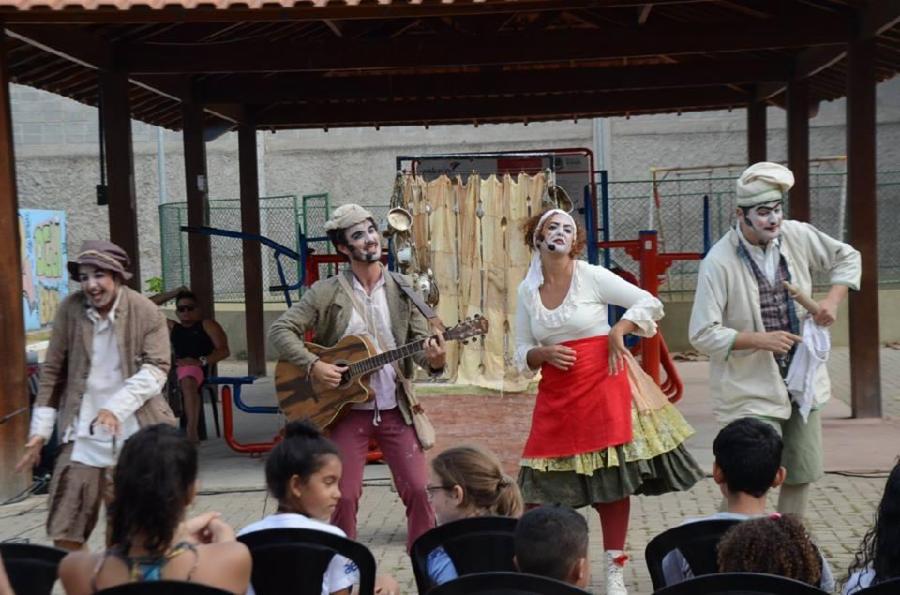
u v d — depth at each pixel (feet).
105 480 17.16
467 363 24.63
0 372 25.55
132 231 32.07
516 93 39.45
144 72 31.65
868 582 11.39
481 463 14.35
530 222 17.83
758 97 43.88
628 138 60.85
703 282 17.92
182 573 10.46
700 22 30.89
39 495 26.20
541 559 11.19
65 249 59.77
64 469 17.13
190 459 10.52
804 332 17.66
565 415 16.97
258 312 46.47
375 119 45.01
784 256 17.83
